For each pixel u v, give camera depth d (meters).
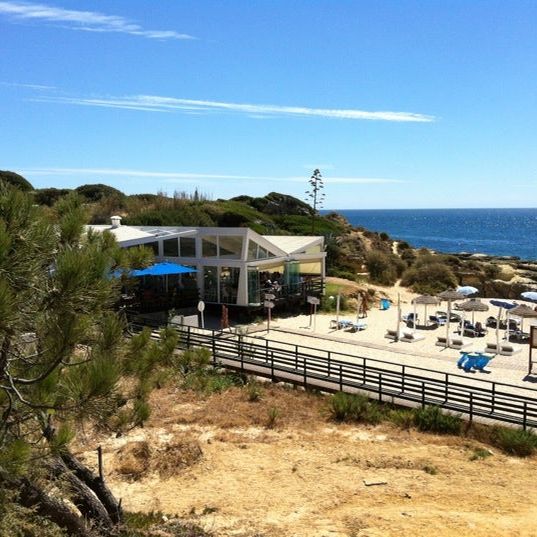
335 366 20.94
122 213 56.34
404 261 51.78
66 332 5.12
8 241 4.39
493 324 30.84
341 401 16.44
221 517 10.81
